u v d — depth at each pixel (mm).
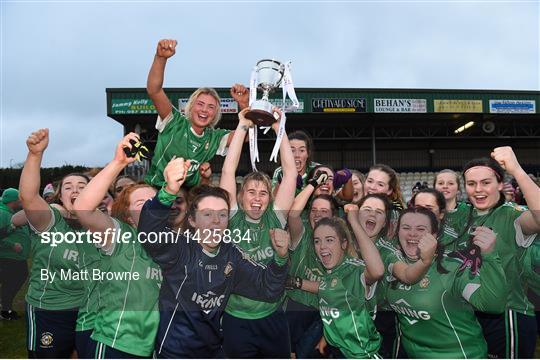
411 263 2074
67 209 2232
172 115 2699
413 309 2070
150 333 1956
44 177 10508
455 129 18469
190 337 1952
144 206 1834
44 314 2293
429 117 16094
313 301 2100
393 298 2092
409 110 14664
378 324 2143
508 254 2166
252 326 2041
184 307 1948
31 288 2268
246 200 2053
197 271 1954
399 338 2154
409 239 2072
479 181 2180
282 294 2053
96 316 2033
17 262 3205
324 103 14305
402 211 2084
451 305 2057
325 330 2082
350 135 17594
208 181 2801
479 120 16953
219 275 1976
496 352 2236
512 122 17750
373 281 2061
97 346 1966
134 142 1871
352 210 2080
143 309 1949
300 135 2818
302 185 2516
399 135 18938
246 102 2619
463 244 2092
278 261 2031
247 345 2045
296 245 2092
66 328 2312
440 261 2061
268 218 2051
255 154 2279
